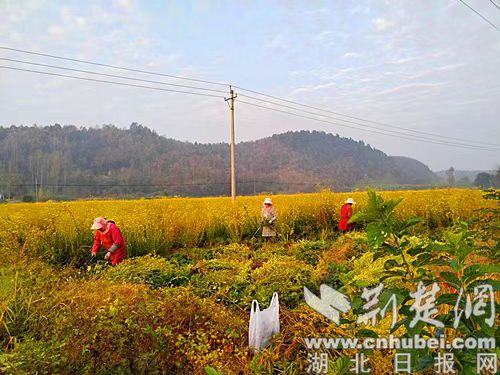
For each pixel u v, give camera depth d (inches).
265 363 136.6
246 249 384.2
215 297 203.3
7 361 127.4
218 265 278.4
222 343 151.4
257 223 509.7
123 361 138.5
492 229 150.6
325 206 582.9
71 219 401.1
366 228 82.3
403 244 86.3
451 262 79.7
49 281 205.5
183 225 442.0
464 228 103.1
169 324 160.4
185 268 270.7
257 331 150.4
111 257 323.0
